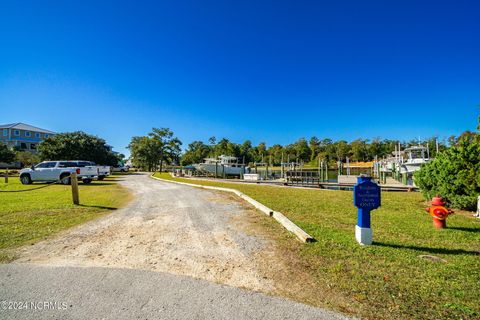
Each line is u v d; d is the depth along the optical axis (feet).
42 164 62.59
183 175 122.01
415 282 10.50
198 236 17.54
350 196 37.37
